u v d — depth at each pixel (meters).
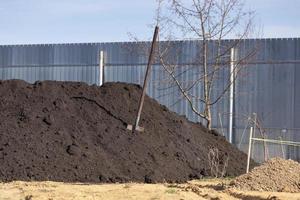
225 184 14.03
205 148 17.41
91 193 12.12
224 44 21.88
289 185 13.52
